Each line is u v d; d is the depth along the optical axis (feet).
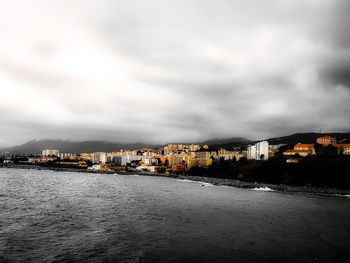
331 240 130.72
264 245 121.39
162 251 111.96
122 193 344.49
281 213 206.39
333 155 590.96
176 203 254.06
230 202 268.82
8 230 141.38
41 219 169.99
